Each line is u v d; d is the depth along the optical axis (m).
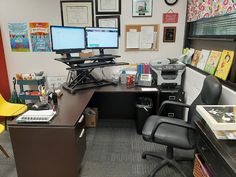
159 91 2.56
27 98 2.96
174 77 2.61
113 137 2.68
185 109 2.58
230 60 1.74
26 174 1.68
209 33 2.34
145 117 2.65
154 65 2.63
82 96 2.18
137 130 2.77
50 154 1.61
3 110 2.51
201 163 1.46
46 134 1.56
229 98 1.63
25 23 2.92
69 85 2.51
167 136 1.72
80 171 2.01
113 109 3.20
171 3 2.77
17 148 1.61
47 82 3.09
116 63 2.62
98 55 2.70
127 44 2.94
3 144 2.48
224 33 2.02
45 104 1.88
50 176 1.68
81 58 2.36
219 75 1.86
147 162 2.16
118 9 2.81
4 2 2.85
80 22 2.88
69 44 2.21
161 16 2.83
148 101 2.75
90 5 2.81
